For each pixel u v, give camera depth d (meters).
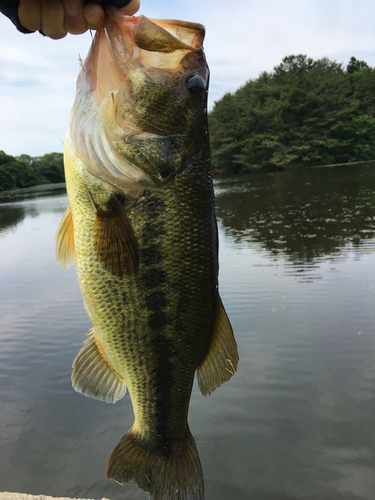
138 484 0.41
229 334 0.42
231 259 1.67
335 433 0.64
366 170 6.70
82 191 0.36
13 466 0.62
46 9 0.30
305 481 0.56
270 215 2.88
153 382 0.40
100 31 0.34
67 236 0.38
